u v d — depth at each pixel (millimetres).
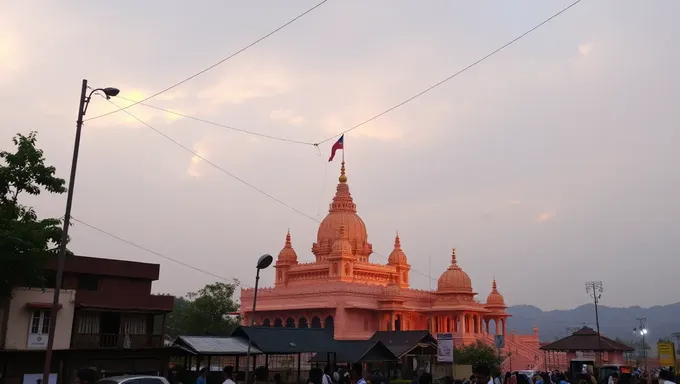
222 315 86125
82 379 15320
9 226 34812
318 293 81250
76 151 25656
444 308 86438
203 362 59281
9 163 36000
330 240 94250
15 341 37344
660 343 49688
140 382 25062
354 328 80062
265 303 86812
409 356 53094
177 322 96688
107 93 26188
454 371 51062
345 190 99125
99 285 43281
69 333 39844
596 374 54188
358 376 19172
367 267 89750
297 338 45844
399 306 83562
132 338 42562
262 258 27094
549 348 64812
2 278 35438
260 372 16312
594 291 72750
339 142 77750
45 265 39219
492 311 94562
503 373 70812
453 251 92688
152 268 45938
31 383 36344
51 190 36906
